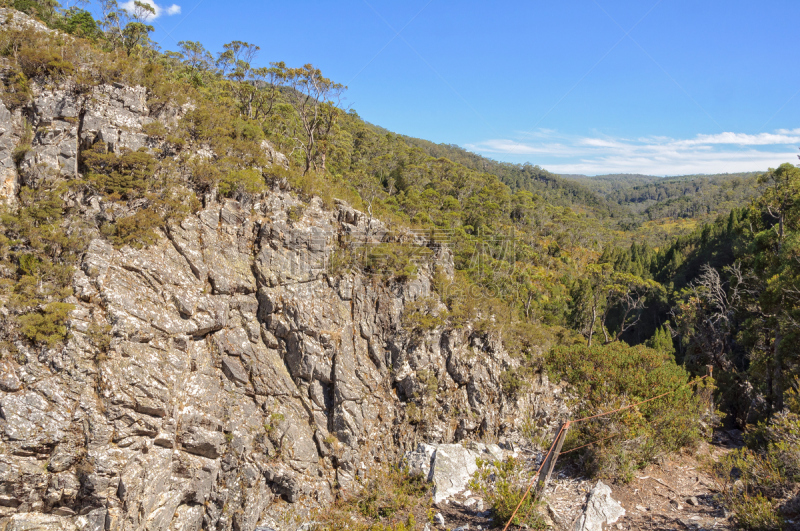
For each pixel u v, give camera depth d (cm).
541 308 4025
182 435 1396
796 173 2883
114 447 1216
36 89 1534
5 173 1427
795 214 2822
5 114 1466
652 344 3725
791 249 2383
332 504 1570
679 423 1393
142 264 1421
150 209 1495
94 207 1464
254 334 1628
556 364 1634
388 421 1753
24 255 1297
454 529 1180
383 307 1842
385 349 1812
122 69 1675
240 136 1977
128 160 1521
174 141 1655
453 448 1598
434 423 1780
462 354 1889
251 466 1512
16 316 1180
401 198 5700
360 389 1727
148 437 1308
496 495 1215
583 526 1053
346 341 1750
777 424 1267
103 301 1312
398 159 8556
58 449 1151
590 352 1566
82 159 1542
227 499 1449
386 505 1451
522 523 1067
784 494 1020
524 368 1998
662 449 1343
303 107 3105
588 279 4912
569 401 1584
